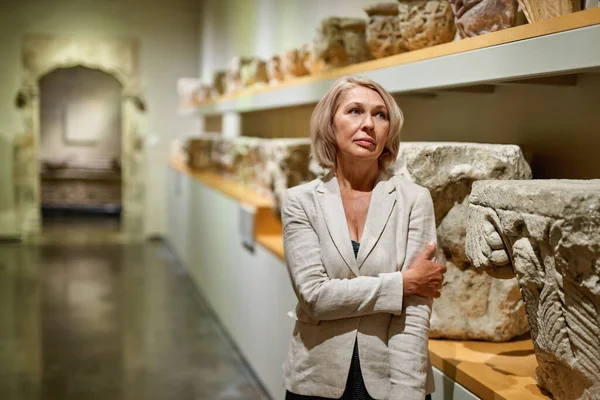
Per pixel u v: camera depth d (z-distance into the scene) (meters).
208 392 4.34
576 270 1.54
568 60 1.81
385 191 1.97
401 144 2.52
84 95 13.84
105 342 5.36
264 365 4.30
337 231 1.93
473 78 2.26
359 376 1.90
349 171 2.00
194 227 7.52
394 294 1.84
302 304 1.93
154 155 10.84
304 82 4.06
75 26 10.43
